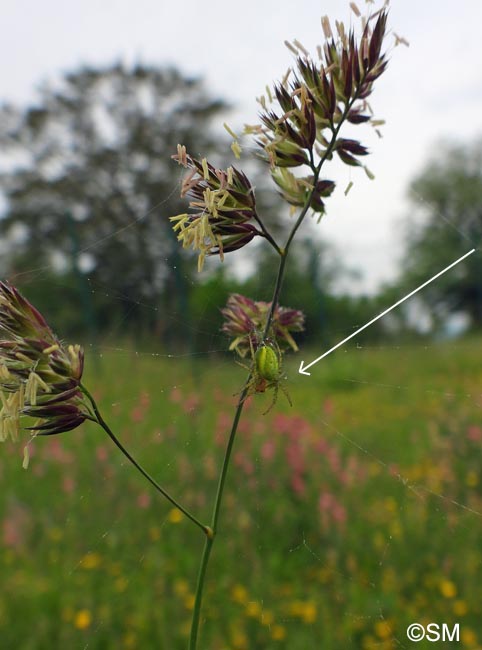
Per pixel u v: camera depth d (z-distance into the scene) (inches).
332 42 4.5
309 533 10.0
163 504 11.1
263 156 4.6
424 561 9.2
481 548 9.4
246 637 8.0
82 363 4.2
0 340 4.2
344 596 8.7
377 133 4.5
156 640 8.1
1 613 8.5
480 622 8.1
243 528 10.2
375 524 10.0
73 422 4.1
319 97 4.4
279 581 9.1
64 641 8.1
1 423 4.1
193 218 4.4
